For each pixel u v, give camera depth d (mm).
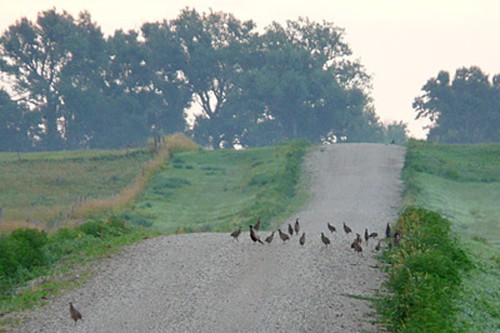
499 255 110000
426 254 82062
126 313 69812
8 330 65625
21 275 87875
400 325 62812
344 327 64438
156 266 88875
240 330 63812
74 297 76188
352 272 84000
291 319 66562
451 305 70312
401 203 160375
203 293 75812
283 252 94125
